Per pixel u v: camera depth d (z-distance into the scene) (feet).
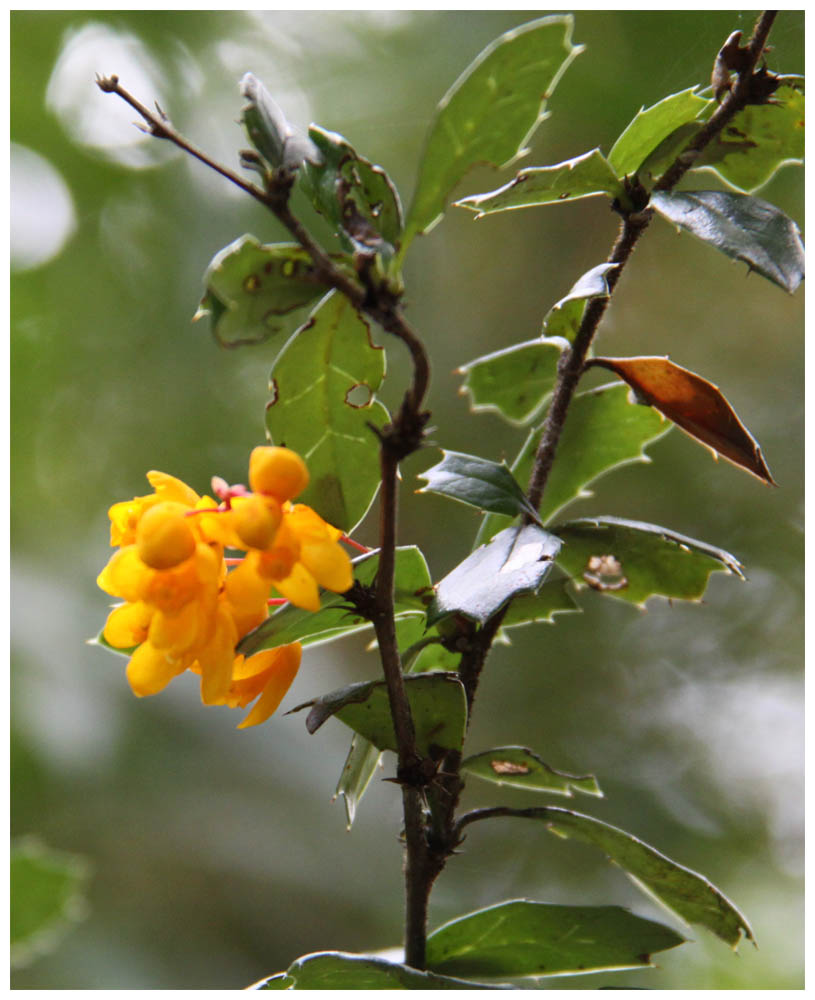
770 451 13.93
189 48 14.67
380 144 13.78
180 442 15.28
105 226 15.52
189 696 12.80
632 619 14.52
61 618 12.51
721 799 13.71
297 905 11.96
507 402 7.17
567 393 7.08
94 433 15.51
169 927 11.48
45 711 11.35
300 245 6.94
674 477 13.91
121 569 6.98
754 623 14.24
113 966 10.84
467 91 6.95
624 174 7.08
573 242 14.10
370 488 7.02
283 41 14.44
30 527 14.33
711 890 7.04
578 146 12.35
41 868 7.13
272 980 7.01
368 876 12.28
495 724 13.70
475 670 7.06
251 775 12.38
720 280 13.98
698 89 7.09
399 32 13.96
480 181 13.37
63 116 14.90
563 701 13.97
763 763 13.92
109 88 6.93
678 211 7.04
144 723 12.21
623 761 13.76
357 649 14.53
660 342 14.11
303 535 6.98
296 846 12.01
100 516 15.29
